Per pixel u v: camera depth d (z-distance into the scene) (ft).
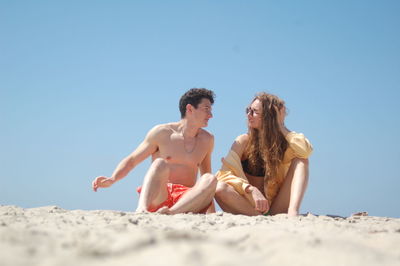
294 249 7.84
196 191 16.75
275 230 10.51
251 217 14.57
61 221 11.62
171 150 19.27
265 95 19.24
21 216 12.37
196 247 7.07
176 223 12.18
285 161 19.19
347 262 7.31
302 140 18.53
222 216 14.57
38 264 6.56
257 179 19.76
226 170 18.86
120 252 7.11
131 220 11.84
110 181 18.38
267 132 18.99
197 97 19.43
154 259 6.60
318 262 7.26
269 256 7.50
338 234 10.98
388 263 7.47
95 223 11.56
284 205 18.57
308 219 14.79
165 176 17.13
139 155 19.13
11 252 7.09
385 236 10.92
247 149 19.49
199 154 19.67
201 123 19.43
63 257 6.98
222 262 6.57
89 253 7.11
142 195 16.38
